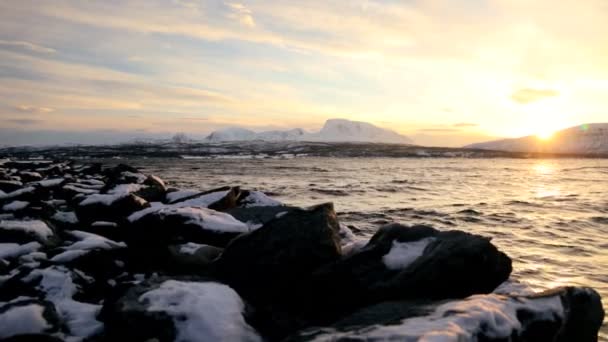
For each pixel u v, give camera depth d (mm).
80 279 7785
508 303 5848
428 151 181500
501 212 25750
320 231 8297
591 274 13266
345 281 7578
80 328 6102
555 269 13820
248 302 7027
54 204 14844
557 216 24531
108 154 148125
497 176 62281
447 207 27188
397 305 6293
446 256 7352
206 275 8234
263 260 8070
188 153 160125
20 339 5484
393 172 65500
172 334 5664
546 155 199375
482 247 7512
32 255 8508
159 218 10492
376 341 4801
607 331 8867
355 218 22672
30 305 5977
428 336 4719
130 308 5969
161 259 9078
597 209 27609
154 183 21641
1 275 7590
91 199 12945
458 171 72812
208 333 5688
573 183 51000
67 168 38406
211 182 44188
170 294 6324
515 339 5383
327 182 44938
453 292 7250
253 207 12961
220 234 10242
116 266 8781
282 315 7094
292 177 52500
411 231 8406
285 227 8539
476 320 5266
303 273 7875
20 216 11984
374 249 8047
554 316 5891
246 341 5809
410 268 7426
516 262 14586
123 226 11188
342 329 5340
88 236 10070
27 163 39844
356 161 113938
